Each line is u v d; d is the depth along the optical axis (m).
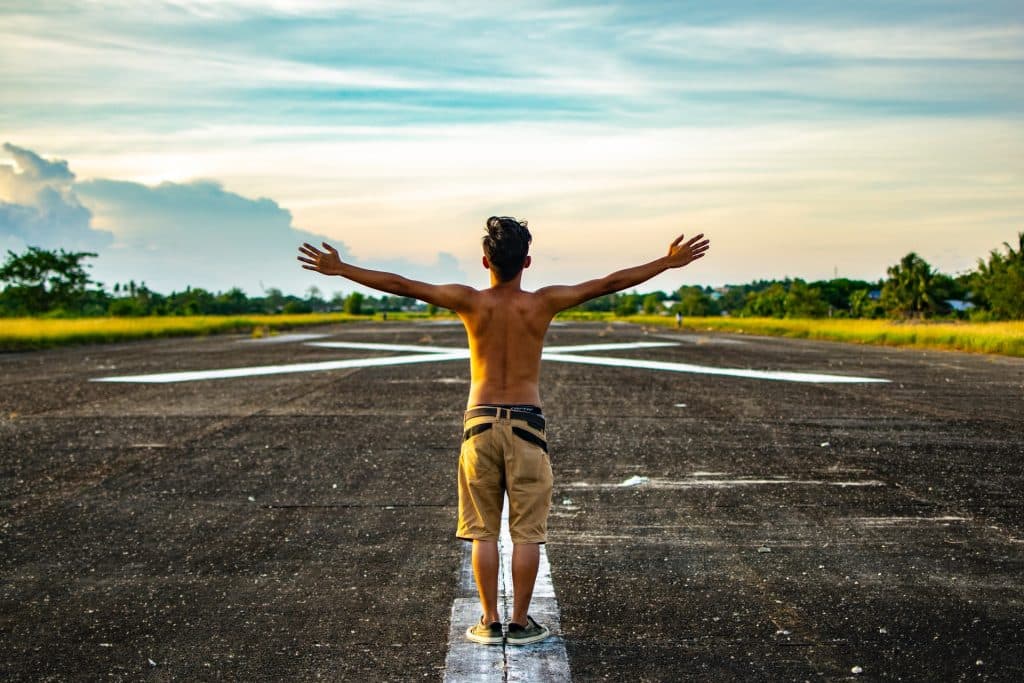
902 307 68.88
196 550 4.85
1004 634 3.57
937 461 7.30
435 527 5.33
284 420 9.73
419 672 3.22
